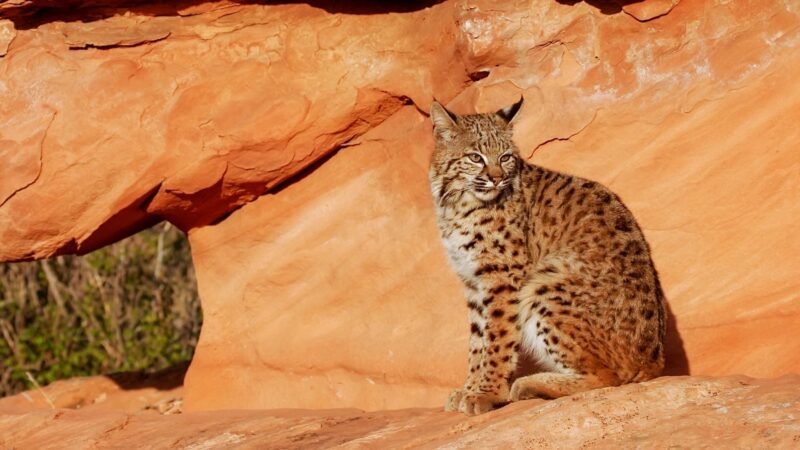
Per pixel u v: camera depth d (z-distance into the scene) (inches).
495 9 485.4
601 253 407.8
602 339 394.9
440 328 509.0
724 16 465.1
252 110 533.6
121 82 533.3
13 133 532.7
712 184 463.8
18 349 813.9
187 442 422.9
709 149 466.0
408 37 525.3
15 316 842.8
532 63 488.1
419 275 522.0
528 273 425.7
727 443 309.3
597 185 434.6
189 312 863.1
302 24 532.4
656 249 467.5
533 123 488.1
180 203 557.3
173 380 665.6
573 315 399.2
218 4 530.0
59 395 660.7
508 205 430.0
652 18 470.9
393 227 533.6
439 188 445.7
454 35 505.7
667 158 472.1
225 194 557.3
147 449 422.6
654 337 401.7
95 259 844.0
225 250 572.1
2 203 538.0
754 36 461.1
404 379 514.0
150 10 533.3
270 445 396.5
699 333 456.1
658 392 351.6
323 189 552.7
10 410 533.6
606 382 392.2
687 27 469.4
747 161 459.8
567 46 483.8
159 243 855.1
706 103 467.2
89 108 531.8
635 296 399.9
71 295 851.4
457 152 434.9
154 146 535.2
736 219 458.9
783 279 448.1
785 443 302.5
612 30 478.0
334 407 532.7
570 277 405.4
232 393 561.3
